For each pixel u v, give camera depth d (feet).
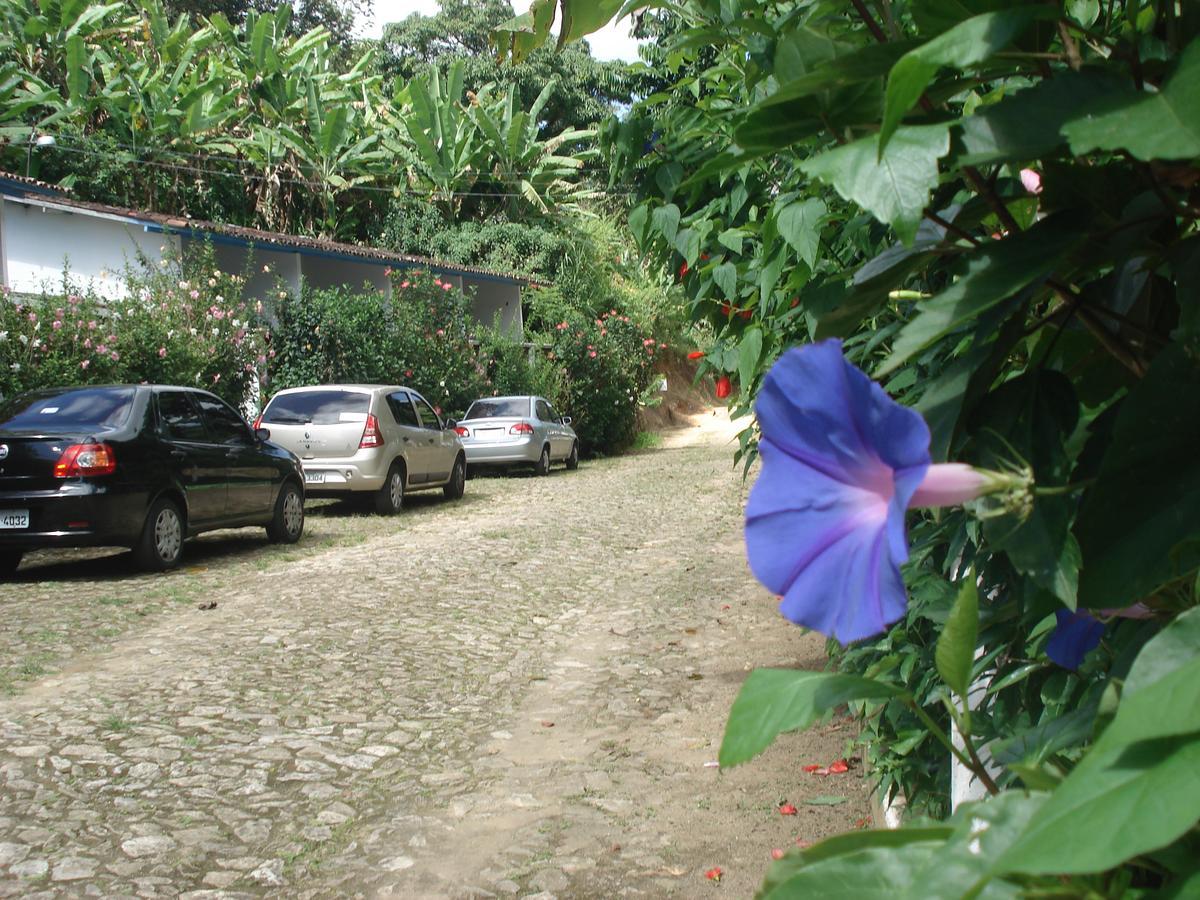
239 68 86.07
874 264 3.87
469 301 75.31
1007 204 3.91
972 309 2.83
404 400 49.62
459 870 12.51
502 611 27.14
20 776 15.05
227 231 59.00
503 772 15.81
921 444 2.22
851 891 2.26
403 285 69.67
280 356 58.03
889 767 11.54
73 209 55.16
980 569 5.74
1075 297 3.35
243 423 37.24
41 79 75.10
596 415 83.25
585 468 72.90
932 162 2.55
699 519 44.75
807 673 2.68
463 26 134.82
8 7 75.20
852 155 2.68
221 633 24.21
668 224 11.08
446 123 95.86
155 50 84.74
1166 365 2.66
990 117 2.70
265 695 19.34
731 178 11.84
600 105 131.03
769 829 13.55
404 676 20.92
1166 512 2.59
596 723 18.17
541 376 77.82
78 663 21.50
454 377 69.82
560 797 14.80
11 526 28.76
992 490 2.53
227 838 13.33
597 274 100.53
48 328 43.78
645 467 72.08
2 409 31.42
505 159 100.99
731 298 10.93
